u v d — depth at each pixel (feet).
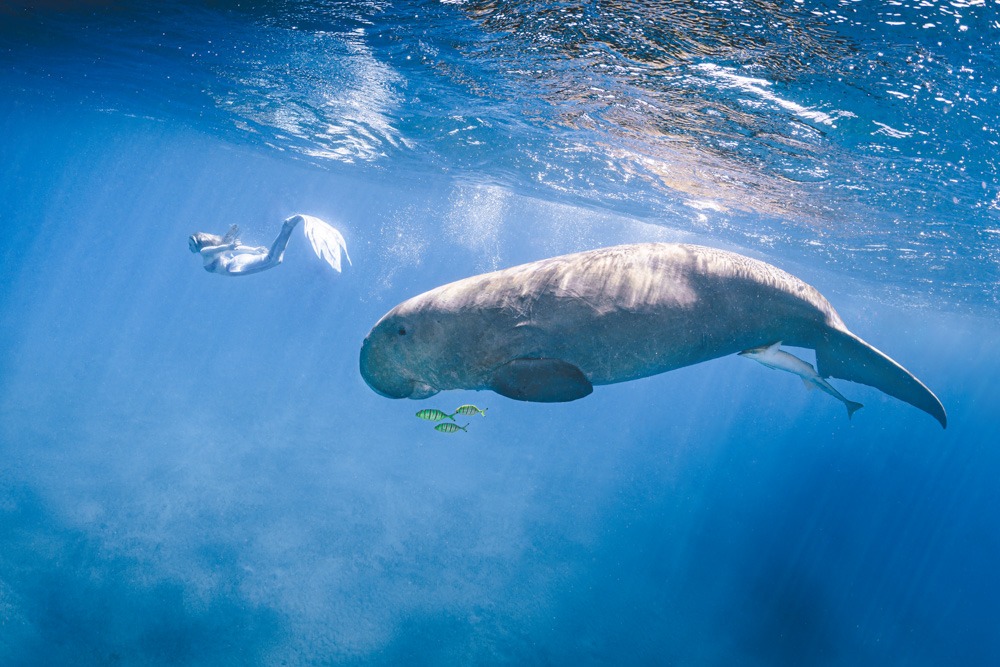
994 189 28.43
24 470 53.26
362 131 49.83
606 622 50.75
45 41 38.09
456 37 22.16
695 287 7.59
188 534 48.96
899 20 14.47
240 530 51.49
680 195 46.26
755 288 7.88
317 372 135.74
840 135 23.95
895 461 246.88
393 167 71.92
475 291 8.10
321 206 187.52
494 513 67.97
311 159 84.84
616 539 68.23
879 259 58.23
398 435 91.81
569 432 132.67
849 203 36.60
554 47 20.83
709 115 24.81
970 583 84.12
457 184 75.87
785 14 15.03
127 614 38.55
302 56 29.60
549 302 7.59
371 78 31.30
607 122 29.94
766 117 23.58
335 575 48.03
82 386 81.97
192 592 41.96
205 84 41.88
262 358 140.26
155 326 171.42
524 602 50.75
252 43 29.19
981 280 58.39
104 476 55.72
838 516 106.42
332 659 39.17
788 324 8.04
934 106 19.51
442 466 81.25
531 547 61.36
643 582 59.16
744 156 30.25
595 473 96.68
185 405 82.89
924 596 73.97
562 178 52.06
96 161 172.76
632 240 96.43
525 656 43.93
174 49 33.58
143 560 43.98
